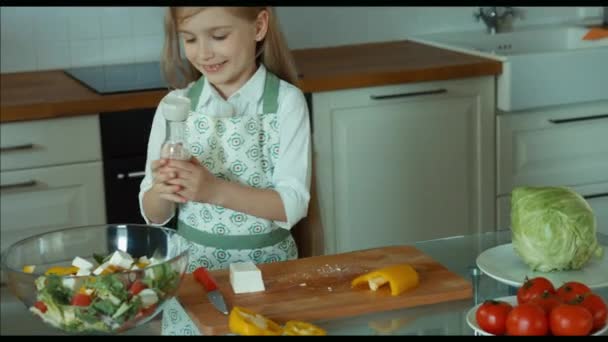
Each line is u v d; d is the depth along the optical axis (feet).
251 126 6.21
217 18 5.72
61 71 10.55
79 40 10.68
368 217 9.95
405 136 9.81
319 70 9.78
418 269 4.95
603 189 10.05
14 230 8.89
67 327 4.01
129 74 10.07
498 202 10.34
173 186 5.40
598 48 10.05
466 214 10.28
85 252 4.75
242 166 6.26
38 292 3.98
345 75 9.39
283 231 6.26
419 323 4.27
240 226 6.13
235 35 5.83
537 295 4.19
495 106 10.04
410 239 10.18
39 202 8.91
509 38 11.68
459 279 4.75
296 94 6.25
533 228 4.85
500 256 5.15
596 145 10.13
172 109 5.09
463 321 4.26
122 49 10.85
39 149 8.77
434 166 10.02
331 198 9.75
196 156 6.26
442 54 10.51
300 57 10.75
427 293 4.56
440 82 9.77
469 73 9.75
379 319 4.35
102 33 10.74
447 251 5.32
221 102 6.22
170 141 5.38
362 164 9.76
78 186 8.99
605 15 11.92
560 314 3.88
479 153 10.11
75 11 10.59
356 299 4.53
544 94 9.91
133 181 9.15
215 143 6.23
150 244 4.73
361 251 5.30
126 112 8.95
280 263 5.11
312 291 4.66
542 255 4.83
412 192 10.02
